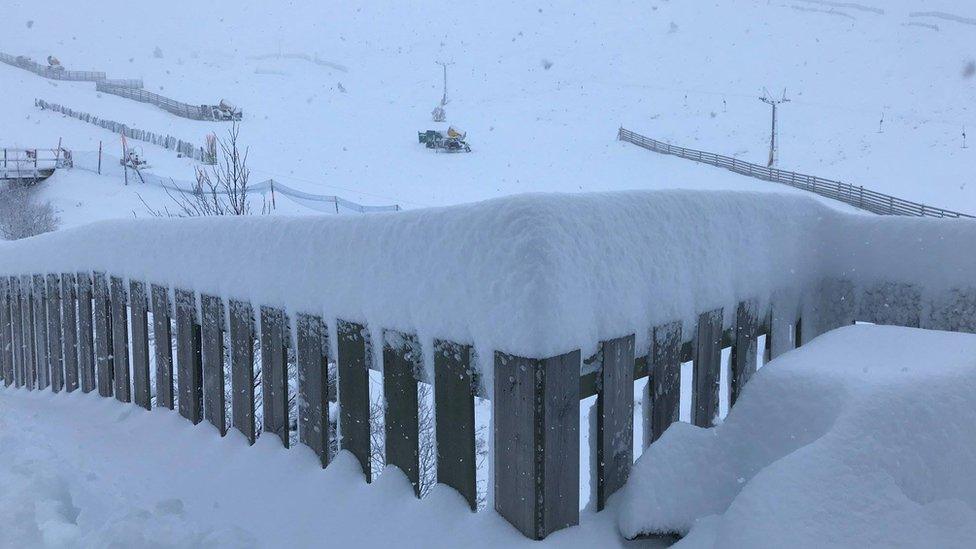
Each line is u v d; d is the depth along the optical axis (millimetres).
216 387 3893
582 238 2562
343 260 3172
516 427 2484
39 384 5727
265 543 2865
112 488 3389
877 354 2893
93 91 63406
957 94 56375
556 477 2469
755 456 2701
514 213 2471
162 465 3684
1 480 3145
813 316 4062
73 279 5219
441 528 2691
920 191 35688
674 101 63656
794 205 3887
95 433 4258
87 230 5035
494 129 56938
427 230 2803
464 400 2705
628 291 2766
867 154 43656
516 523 2520
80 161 35688
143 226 4480
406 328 2893
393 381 2973
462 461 2738
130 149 38562
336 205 26328
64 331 5332
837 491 2225
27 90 60312
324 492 3107
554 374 2430
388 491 2953
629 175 41062
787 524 2156
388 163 43969
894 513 2189
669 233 3004
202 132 50875
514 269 2457
